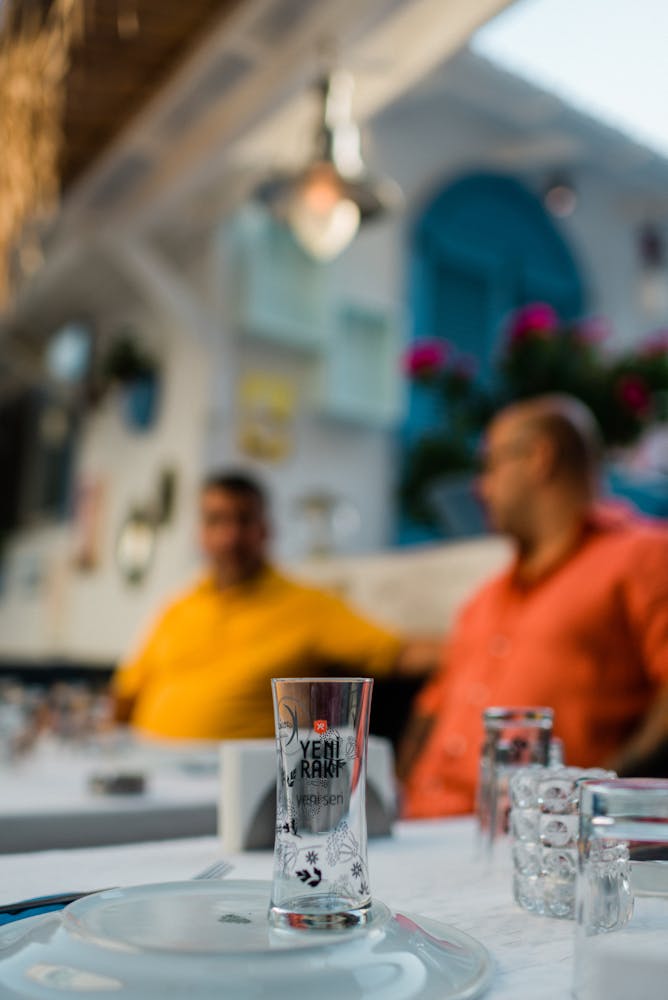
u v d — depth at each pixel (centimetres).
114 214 293
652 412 262
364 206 267
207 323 394
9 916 52
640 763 123
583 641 146
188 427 399
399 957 43
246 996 38
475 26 197
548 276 560
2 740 154
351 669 220
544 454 159
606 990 40
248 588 229
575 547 156
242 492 232
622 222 607
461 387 290
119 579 430
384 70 218
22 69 179
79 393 469
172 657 230
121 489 443
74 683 371
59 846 103
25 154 198
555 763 80
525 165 543
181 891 53
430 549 251
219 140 232
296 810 48
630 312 601
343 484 438
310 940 43
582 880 43
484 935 54
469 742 150
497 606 162
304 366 428
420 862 77
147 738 186
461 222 519
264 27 192
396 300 469
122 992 38
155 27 184
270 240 405
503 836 75
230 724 212
